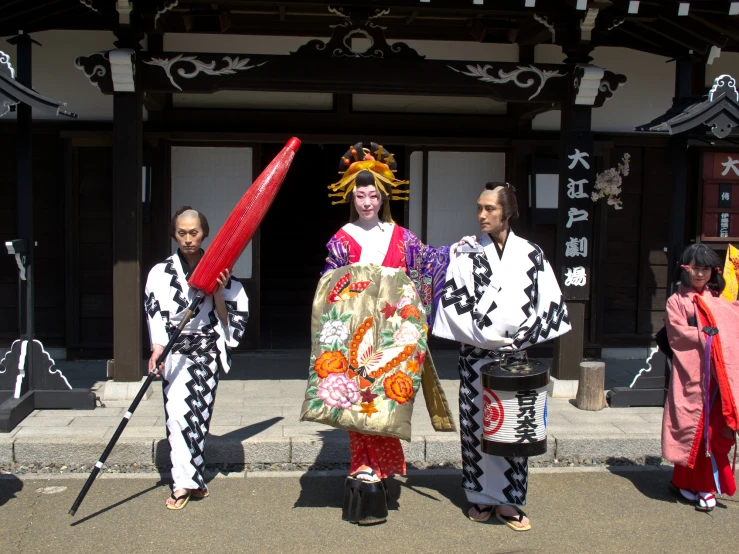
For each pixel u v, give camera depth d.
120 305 5.69
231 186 7.40
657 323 7.88
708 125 5.30
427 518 4.12
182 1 5.51
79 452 4.80
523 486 3.98
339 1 5.39
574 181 5.96
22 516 4.03
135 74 5.52
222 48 7.22
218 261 4.02
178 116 7.23
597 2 5.39
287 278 10.45
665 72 7.66
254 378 6.72
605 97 5.85
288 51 7.28
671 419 4.35
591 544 3.83
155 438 4.86
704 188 7.66
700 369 4.21
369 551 3.70
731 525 4.09
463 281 3.96
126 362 5.73
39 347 5.50
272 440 4.91
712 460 4.23
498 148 7.64
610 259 7.78
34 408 5.47
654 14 5.63
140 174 5.67
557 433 5.17
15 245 5.20
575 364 6.10
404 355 3.89
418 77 5.71
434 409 4.19
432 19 7.24
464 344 4.07
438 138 7.43
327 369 3.89
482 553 3.71
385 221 4.27
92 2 5.41
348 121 7.40
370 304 3.96
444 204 7.69
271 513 4.14
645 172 7.73
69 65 7.07
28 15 5.63
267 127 7.31
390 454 4.06
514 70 5.82
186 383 4.15
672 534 3.96
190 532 3.88
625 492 4.56
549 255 7.66
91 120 7.15
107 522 3.98
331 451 4.91
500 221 3.94
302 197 12.51
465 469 4.10
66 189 7.10
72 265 7.18
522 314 3.89
